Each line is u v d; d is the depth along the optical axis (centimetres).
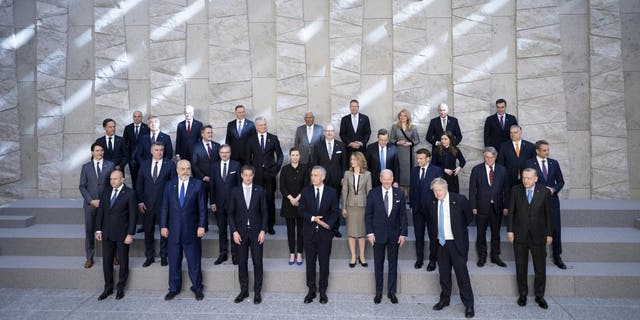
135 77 875
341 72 845
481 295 578
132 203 584
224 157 641
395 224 559
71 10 875
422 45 835
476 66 831
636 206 734
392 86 844
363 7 848
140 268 609
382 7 845
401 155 765
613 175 805
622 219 709
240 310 539
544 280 545
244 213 564
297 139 764
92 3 873
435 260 597
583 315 518
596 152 809
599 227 711
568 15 817
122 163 741
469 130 831
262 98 863
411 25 838
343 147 702
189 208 573
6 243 680
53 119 872
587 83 816
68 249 680
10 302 568
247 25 862
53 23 872
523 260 548
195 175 693
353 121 766
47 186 873
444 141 682
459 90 831
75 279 616
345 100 845
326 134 689
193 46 869
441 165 690
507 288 577
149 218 627
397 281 588
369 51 846
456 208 523
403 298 573
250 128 746
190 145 764
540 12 817
